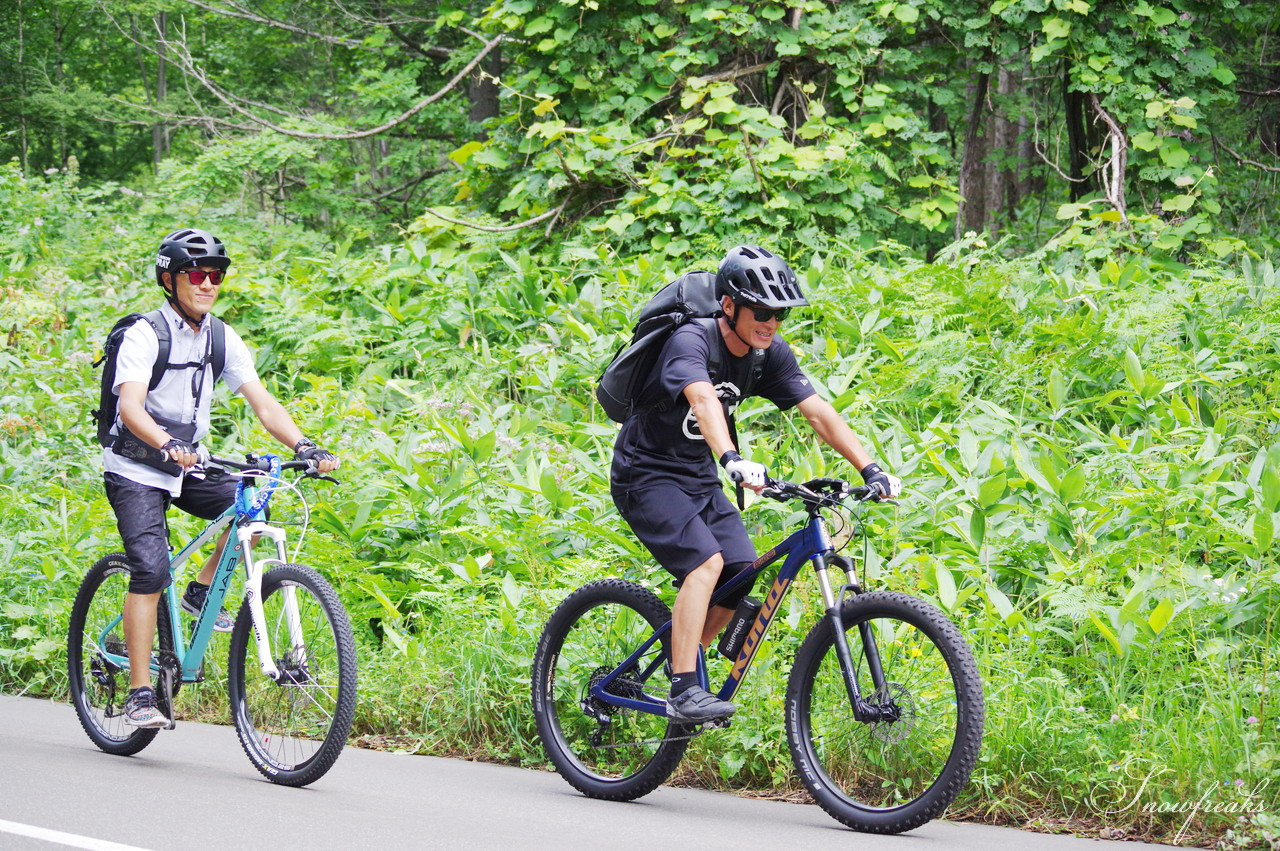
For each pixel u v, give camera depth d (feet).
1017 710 29.68
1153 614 31.48
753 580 28.58
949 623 25.67
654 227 71.87
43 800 27.22
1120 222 66.64
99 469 54.65
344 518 46.06
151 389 31.86
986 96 85.05
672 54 75.41
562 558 41.37
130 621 31.89
